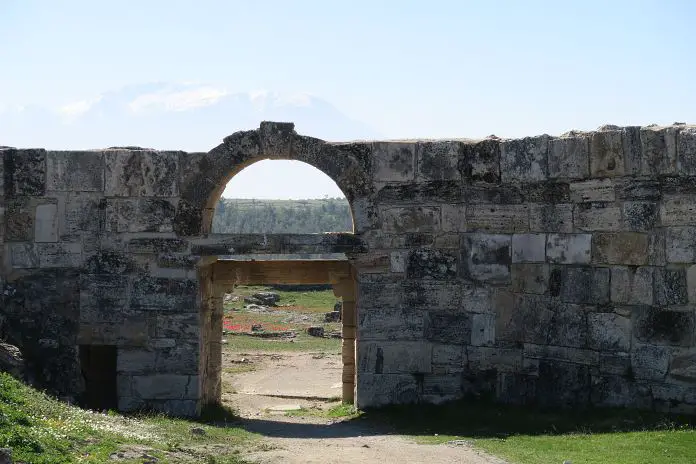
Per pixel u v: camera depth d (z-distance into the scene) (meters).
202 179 22.75
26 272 23.03
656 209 20.12
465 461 16.58
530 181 21.73
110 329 22.78
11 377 19.22
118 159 22.89
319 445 18.59
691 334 19.59
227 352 38.62
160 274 22.73
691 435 18.05
